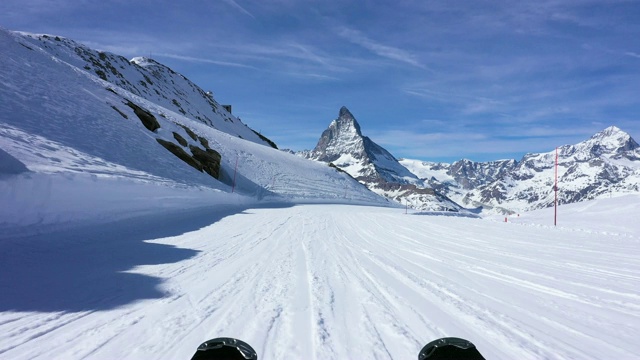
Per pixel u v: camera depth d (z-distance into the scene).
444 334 3.46
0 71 27.14
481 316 4.07
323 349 3.03
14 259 6.21
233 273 6.14
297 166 89.00
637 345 3.29
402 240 11.67
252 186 55.09
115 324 3.60
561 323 3.90
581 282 5.97
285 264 7.04
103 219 11.05
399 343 3.20
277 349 3.02
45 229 8.60
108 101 38.50
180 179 27.38
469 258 8.34
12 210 8.77
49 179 11.28
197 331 3.43
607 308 4.51
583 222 30.59
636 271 7.06
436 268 7.02
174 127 50.47
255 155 77.62
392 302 4.55
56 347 3.02
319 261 7.47
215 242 9.73
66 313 3.93
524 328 3.71
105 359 2.78
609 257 8.90
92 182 13.67
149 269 6.21
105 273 5.77
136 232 10.27
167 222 13.02
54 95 28.52
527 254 9.12
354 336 3.35
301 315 3.96
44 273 5.56
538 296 5.05
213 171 47.03
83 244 7.96
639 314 4.27
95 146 22.58
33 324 3.57
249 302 4.45
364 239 11.74
